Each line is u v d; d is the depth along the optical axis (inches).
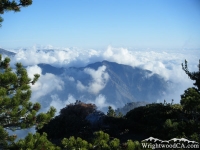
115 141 224.7
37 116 275.0
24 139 247.3
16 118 260.8
